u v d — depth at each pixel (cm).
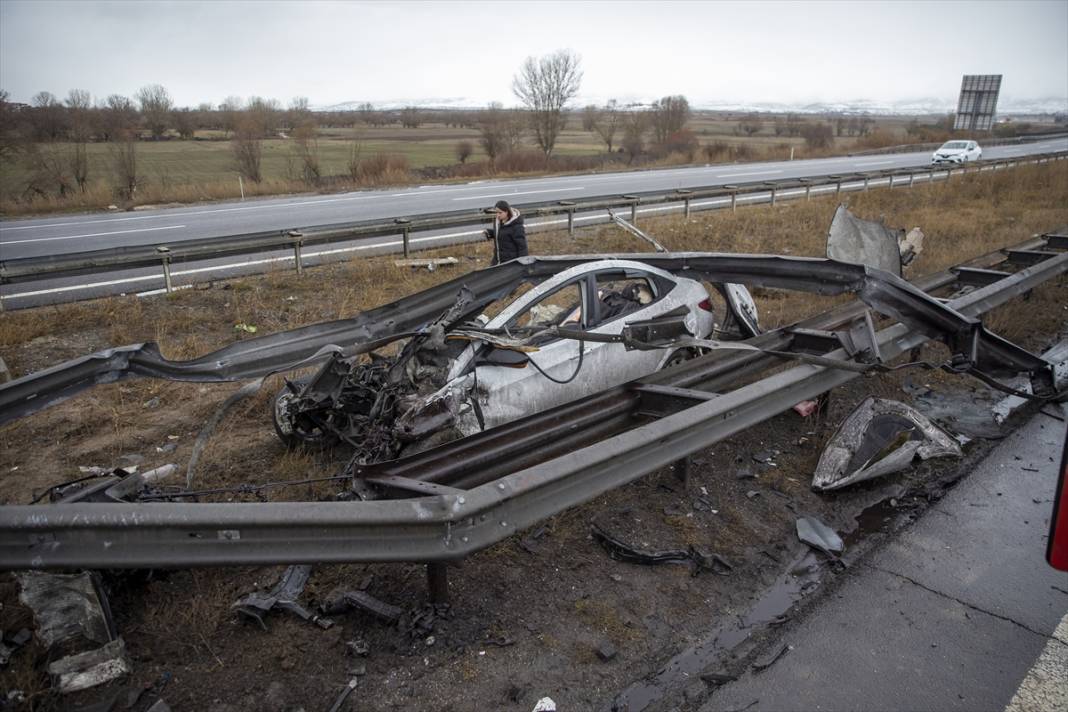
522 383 584
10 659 368
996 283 866
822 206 2000
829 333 673
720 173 3347
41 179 2544
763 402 539
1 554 315
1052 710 350
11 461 604
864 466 559
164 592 427
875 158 4566
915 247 898
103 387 761
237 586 434
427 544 360
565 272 648
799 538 498
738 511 532
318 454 609
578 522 511
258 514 335
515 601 427
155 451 623
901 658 386
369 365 622
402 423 521
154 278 1226
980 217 1889
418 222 1360
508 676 369
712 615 422
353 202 2214
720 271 710
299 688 358
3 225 1831
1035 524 521
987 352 654
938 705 353
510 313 605
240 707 346
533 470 400
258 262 1353
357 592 417
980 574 462
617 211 1969
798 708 350
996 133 7769
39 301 1068
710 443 495
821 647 394
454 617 409
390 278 1197
